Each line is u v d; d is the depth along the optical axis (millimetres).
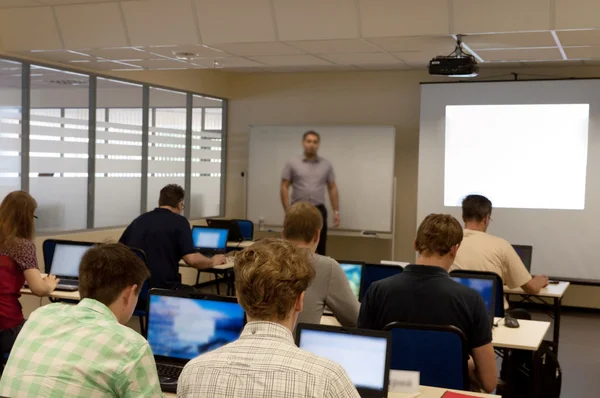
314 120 9781
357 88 9531
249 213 9789
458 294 2746
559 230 8312
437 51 6324
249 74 10109
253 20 5695
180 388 1535
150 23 5918
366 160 9195
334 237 9672
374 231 9188
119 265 2146
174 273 5305
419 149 8844
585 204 8203
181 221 5301
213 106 10023
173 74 8898
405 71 9289
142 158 8516
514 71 8711
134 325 6512
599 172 8148
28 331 2096
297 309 1588
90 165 7609
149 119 8633
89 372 1982
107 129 7871
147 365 2049
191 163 9531
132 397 2004
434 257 2891
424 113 8828
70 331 2053
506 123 8500
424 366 2717
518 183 8469
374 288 2900
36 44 6273
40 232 6891
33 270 4121
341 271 3275
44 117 6953
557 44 5824
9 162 6539
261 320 1550
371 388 2332
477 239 4562
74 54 6562
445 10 5191
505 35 5406
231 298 2775
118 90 8055
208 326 2783
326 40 5738
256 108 10117
